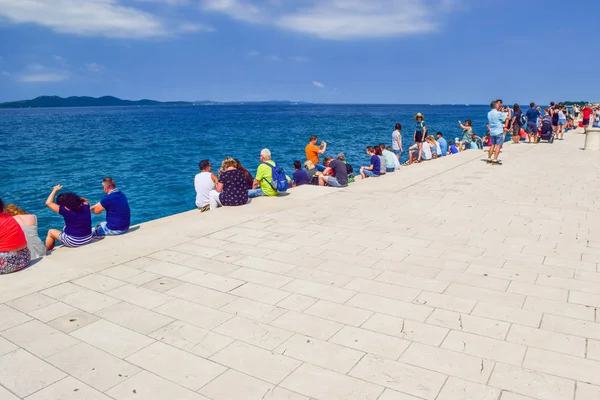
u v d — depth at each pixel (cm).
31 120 9638
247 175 1057
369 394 327
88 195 1716
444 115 13838
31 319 452
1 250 559
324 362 368
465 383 336
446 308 458
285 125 6962
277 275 554
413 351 381
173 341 406
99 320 448
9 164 2512
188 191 1741
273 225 782
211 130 5734
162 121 8644
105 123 7912
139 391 337
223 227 773
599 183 1131
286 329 423
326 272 561
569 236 691
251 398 326
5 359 382
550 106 2323
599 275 535
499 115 1475
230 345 397
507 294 488
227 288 519
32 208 1501
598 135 1883
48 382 350
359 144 3631
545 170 1370
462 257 606
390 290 505
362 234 719
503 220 791
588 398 317
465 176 1288
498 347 384
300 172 1227
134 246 677
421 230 737
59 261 614
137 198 1622
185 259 618
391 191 1079
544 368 353
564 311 447
